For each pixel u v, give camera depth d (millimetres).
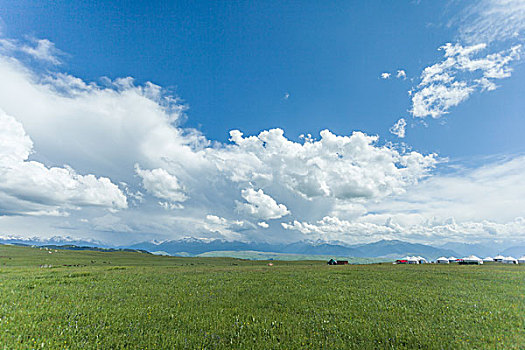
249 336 14734
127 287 28234
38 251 160500
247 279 36562
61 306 19375
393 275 42406
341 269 59656
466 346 13367
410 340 14195
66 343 13055
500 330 15453
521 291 27469
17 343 12484
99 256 166875
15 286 26812
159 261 156375
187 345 13297
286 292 26547
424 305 21203
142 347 12953
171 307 20188
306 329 15891
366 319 17672
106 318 16750
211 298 23516
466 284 32062
